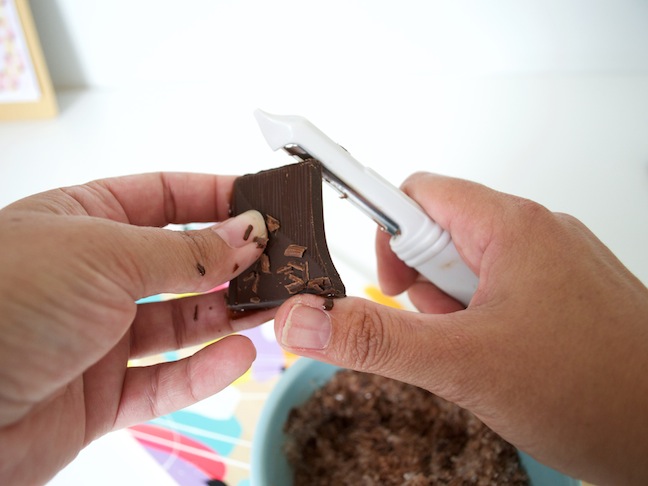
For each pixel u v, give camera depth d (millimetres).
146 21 349
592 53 361
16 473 149
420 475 201
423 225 191
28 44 337
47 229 136
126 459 219
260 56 366
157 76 377
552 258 168
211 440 226
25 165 329
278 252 175
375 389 226
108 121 358
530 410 158
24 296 125
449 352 155
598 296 161
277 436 201
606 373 155
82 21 347
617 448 156
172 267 152
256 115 173
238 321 217
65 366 136
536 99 358
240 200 192
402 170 318
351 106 360
